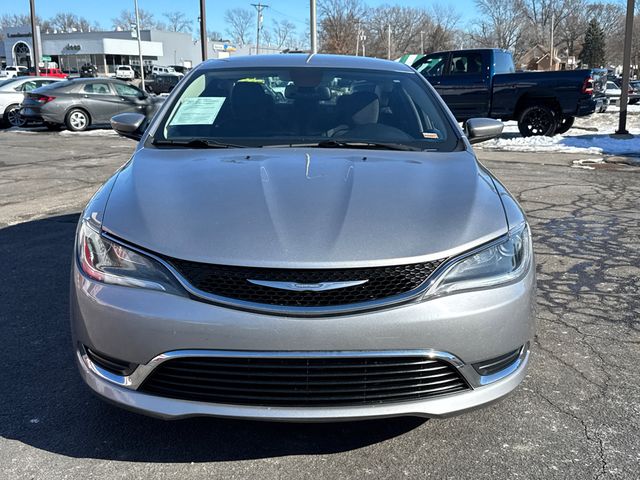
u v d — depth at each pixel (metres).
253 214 2.42
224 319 2.17
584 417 2.75
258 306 2.18
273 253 2.22
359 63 4.13
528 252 2.55
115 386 2.32
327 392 2.22
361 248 2.25
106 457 2.47
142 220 2.43
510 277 2.40
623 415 2.77
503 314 2.33
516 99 13.44
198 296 2.21
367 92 3.80
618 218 6.35
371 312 2.19
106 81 16.78
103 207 2.59
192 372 2.24
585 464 2.43
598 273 4.68
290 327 2.15
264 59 4.11
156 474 2.37
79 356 2.44
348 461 2.46
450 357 2.26
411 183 2.73
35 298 4.17
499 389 2.38
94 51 76.25
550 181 8.45
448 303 2.25
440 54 14.42
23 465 2.41
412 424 2.71
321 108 3.66
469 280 2.31
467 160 3.14
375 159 3.07
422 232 2.35
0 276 4.62
